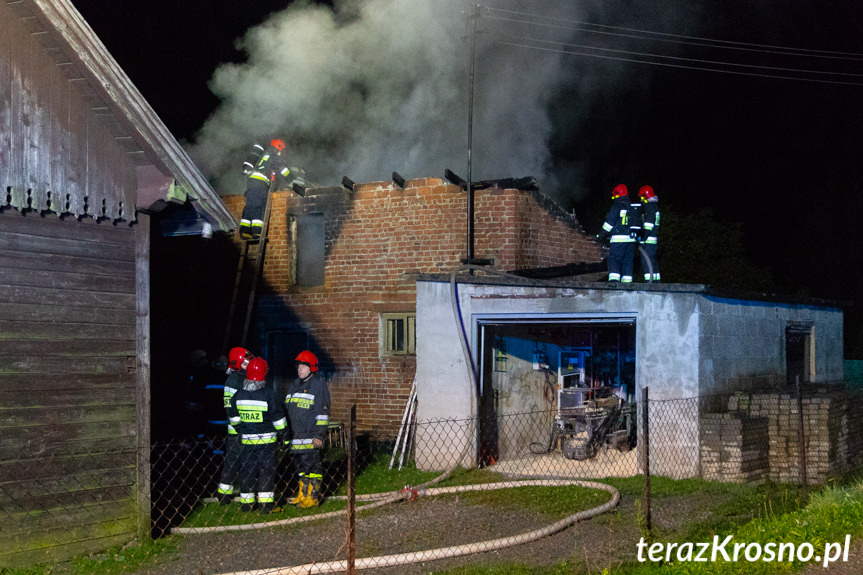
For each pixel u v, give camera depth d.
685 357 9.85
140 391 7.09
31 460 6.35
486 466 10.88
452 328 11.04
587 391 11.84
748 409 10.12
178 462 11.36
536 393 12.30
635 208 11.59
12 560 6.19
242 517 8.05
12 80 6.35
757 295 11.27
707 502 8.29
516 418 11.76
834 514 7.06
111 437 6.87
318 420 8.74
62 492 6.52
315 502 8.68
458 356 10.97
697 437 9.68
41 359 6.46
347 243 13.21
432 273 11.94
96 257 6.89
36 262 6.49
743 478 9.39
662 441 9.88
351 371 13.03
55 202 6.54
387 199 12.92
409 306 12.63
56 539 6.46
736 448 9.42
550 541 6.86
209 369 14.20
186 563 6.48
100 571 6.24
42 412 6.44
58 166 6.58
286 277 13.74
